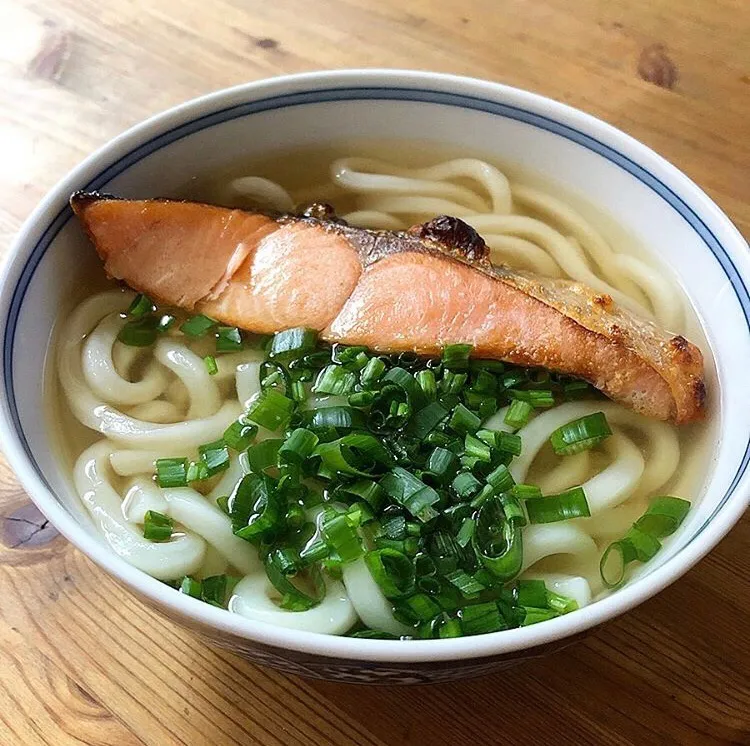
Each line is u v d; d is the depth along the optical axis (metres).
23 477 0.19
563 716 0.22
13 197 0.32
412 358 0.26
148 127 0.26
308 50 0.37
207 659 0.23
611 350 0.25
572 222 0.30
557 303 0.26
